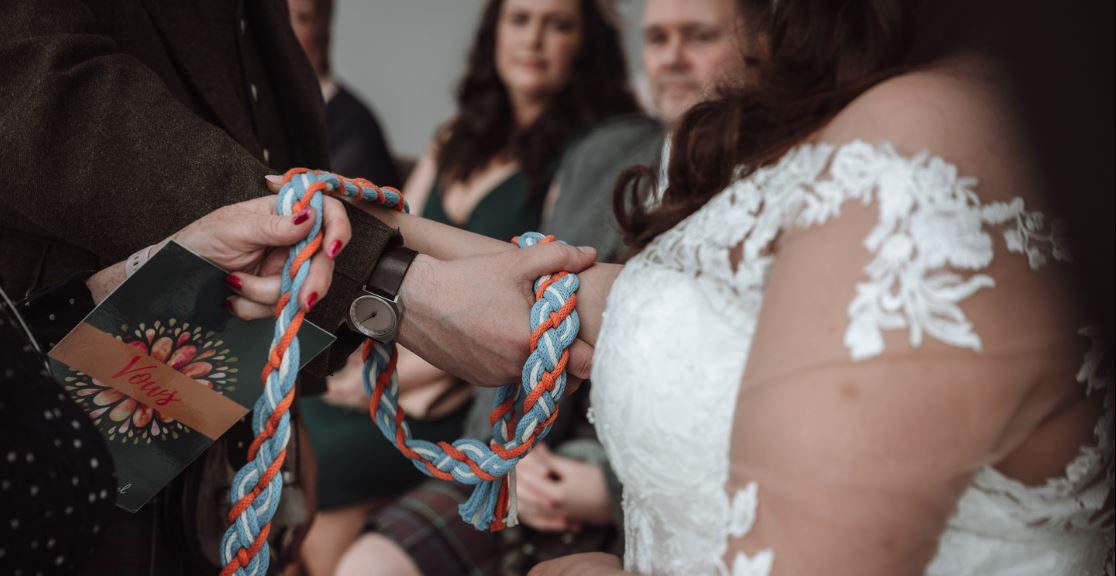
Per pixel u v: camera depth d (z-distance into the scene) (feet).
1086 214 2.18
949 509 2.61
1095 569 3.05
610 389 3.30
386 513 7.52
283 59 4.54
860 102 2.90
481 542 7.30
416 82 14.24
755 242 2.99
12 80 3.63
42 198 3.59
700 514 3.06
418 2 14.15
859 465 2.52
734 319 3.05
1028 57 2.23
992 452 2.62
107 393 3.40
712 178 3.50
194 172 3.62
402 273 3.72
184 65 4.10
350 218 3.71
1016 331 2.58
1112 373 2.63
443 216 9.64
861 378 2.54
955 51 2.96
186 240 3.41
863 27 3.08
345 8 14.17
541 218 9.20
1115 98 2.06
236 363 3.46
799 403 2.59
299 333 3.42
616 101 9.51
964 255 2.59
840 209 2.72
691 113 3.66
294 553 4.61
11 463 2.63
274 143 4.67
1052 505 2.86
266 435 3.39
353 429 8.66
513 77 9.32
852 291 2.61
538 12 9.18
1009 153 2.68
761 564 2.62
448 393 8.47
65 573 2.81
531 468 6.57
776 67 3.22
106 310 3.26
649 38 8.04
